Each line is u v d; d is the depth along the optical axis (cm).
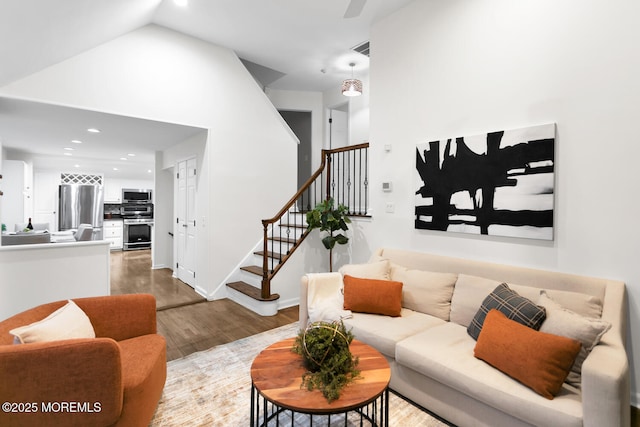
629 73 214
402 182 352
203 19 385
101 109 354
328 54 480
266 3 351
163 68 400
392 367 228
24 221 598
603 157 224
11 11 213
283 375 168
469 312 246
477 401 181
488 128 283
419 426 193
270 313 384
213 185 448
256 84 489
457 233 305
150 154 672
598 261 227
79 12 263
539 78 253
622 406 139
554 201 245
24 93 311
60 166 779
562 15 241
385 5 349
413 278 289
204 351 288
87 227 510
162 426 190
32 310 192
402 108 352
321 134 642
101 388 146
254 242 491
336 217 395
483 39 286
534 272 244
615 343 167
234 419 198
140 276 574
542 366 162
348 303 277
